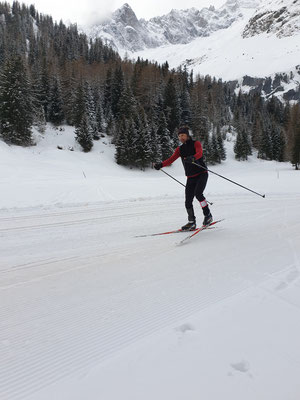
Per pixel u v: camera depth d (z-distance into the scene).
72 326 2.12
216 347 1.80
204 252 4.04
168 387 1.47
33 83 52.84
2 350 1.83
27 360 1.73
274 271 3.21
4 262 3.61
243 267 3.38
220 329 2.01
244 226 5.84
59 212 7.14
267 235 5.04
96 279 3.05
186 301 2.49
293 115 91.31
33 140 44.31
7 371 1.63
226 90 131.75
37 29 131.62
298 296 2.53
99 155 46.62
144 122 47.75
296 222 6.22
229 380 1.51
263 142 70.19
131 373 1.58
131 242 4.62
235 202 9.41
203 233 5.26
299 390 1.44
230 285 2.83
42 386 1.50
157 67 91.00
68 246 4.38
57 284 2.92
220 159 60.69
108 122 56.59
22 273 3.23
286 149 68.44
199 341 1.87
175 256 3.87
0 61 68.44
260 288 2.73
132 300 2.54
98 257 3.83
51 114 56.00
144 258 3.79
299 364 1.63
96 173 35.25
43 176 23.38
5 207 7.61
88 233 5.21
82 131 46.44
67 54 98.62
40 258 3.78
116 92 64.12
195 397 1.40
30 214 6.80
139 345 1.86
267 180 24.25
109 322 2.17
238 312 2.26
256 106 119.06
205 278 3.04
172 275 3.15
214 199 10.03
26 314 2.30
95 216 6.76
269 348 1.78
